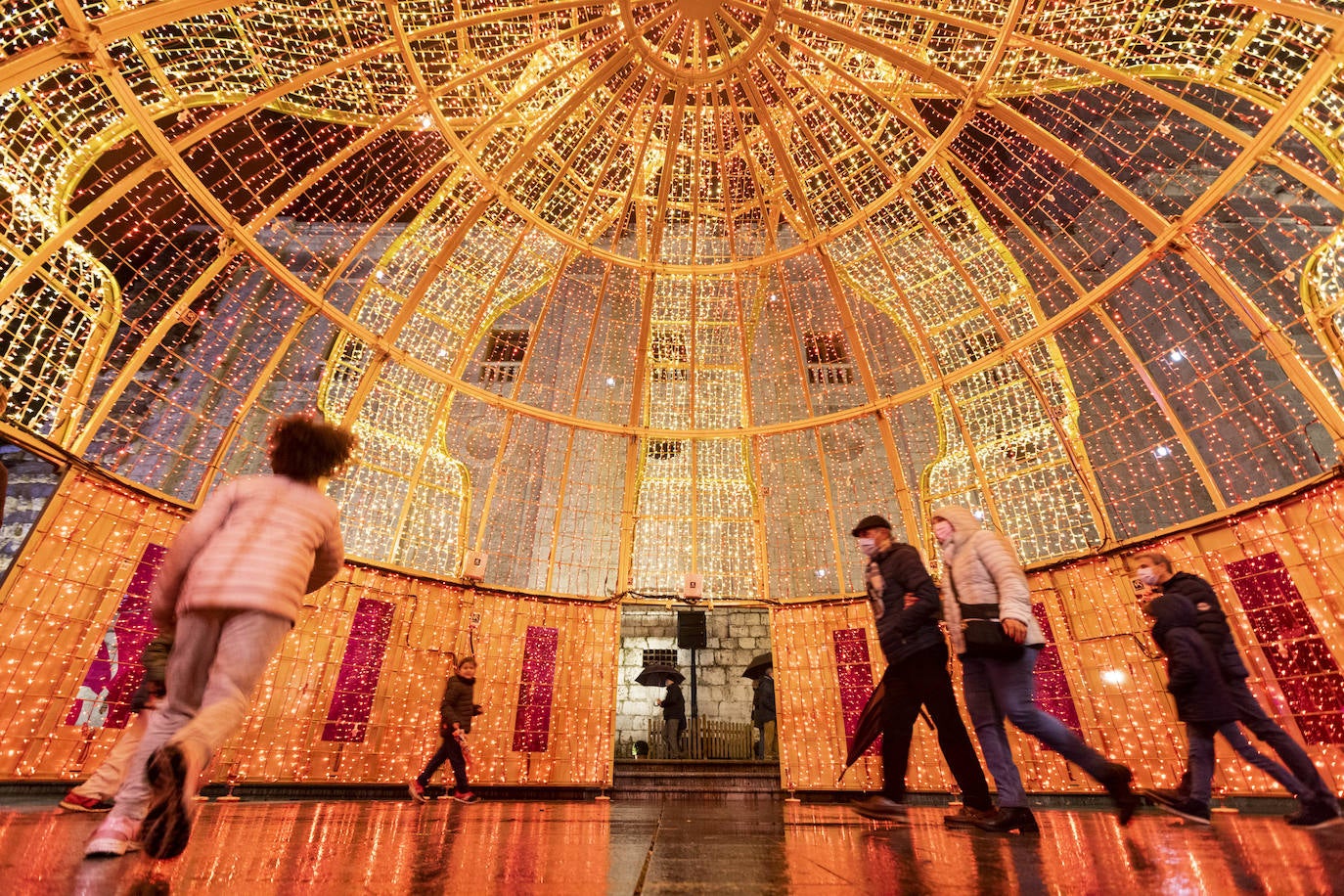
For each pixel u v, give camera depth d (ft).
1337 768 22.75
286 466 9.08
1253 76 25.90
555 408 52.44
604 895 5.54
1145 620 28.30
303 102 31.45
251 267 32.42
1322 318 25.90
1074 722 29.35
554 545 38.40
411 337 36.88
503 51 32.48
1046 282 40.01
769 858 8.42
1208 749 15.11
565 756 33.78
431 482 37.76
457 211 37.27
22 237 23.47
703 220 44.21
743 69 32.78
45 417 24.52
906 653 13.88
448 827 13.79
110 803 14.99
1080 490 33.68
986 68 30.04
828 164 35.37
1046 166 35.53
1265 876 6.30
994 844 10.14
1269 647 24.91
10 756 21.80
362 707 30.55
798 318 47.11
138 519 25.93
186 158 28.37
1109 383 33.24
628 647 56.08
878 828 13.58
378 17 28.37
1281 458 34.96
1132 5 26.35
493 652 34.45
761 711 46.01
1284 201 36.70
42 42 21.95
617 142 35.32
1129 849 9.27
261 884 6.03
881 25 31.32
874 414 39.09
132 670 25.23
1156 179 37.68
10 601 22.22
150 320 41.42
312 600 30.42
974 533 14.32
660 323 43.52
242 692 7.36
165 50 25.72
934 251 38.24
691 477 42.73
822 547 43.01
